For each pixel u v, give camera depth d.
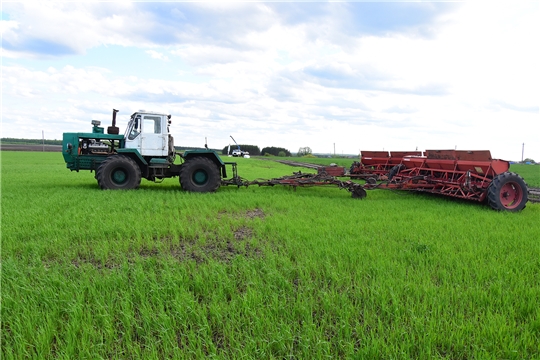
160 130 11.86
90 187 12.30
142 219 7.00
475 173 10.13
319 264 4.70
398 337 3.08
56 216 7.21
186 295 3.70
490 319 3.29
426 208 9.19
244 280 4.25
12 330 3.12
